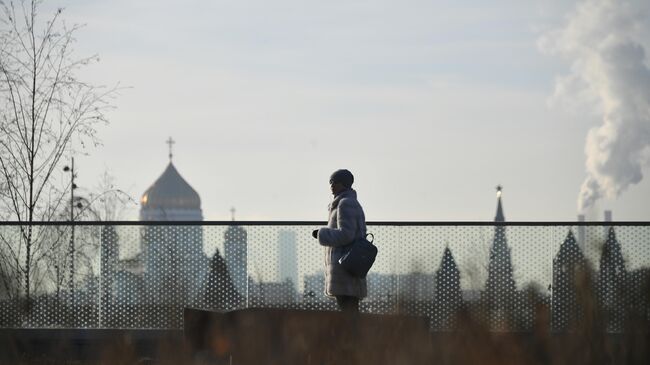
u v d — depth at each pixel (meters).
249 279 47.00
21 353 33.12
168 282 45.81
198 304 47.19
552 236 47.03
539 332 29.69
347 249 40.69
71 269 47.88
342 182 41.31
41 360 32.94
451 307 45.66
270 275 46.97
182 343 33.09
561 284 46.75
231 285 47.03
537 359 29.38
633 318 30.69
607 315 30.36
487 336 29.45
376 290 46.38
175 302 37.56
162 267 47.47
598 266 43.38
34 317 47.62
